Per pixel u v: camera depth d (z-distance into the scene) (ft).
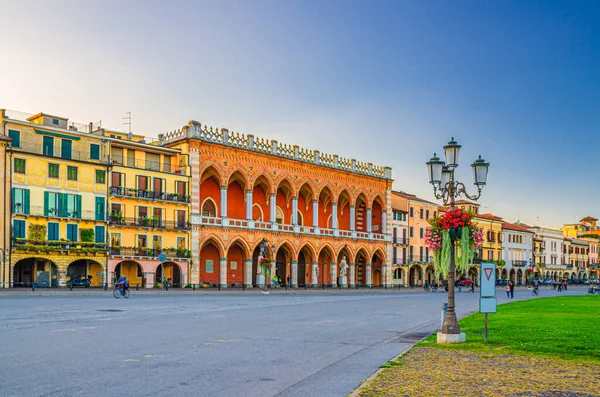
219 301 161.58
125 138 257.96
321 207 326.03
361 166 333.21
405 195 379.55
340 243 319.47
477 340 75.10
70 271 219.82
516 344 70.03
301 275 323.16
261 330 85.97
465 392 42.45
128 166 231.91
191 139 248.93
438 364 55.11
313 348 68.39
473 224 79.15
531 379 47.57
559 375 49.47
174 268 253.44
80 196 216.74
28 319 90.74
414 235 377.91
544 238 529.45
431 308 150.00
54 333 73.36
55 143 214.07
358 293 263.29
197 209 250.37
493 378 47.85
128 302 144.25
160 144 262.26
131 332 77.00
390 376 48.70
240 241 269.44
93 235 218.79
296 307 143.64
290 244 291.99
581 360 57.98
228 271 280.10
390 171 349.00
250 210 272.92
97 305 128.47
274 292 242.99
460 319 110.11
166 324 89.15
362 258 349.20
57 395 40.60
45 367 50.42
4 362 52.44
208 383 46.11
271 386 45.88
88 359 54.85
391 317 118.73
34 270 209.36
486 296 73.10
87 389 42.60
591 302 182.50
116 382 45.21
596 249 630.33
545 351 64.23
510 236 474.49
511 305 162.91
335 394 43.39
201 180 266.16
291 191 295.07
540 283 463.42
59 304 128.26
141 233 233.35
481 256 433.07
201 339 72.23
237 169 268.00
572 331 85.30
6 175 198.90
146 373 49.11
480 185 79.00
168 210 241.76
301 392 43.98
